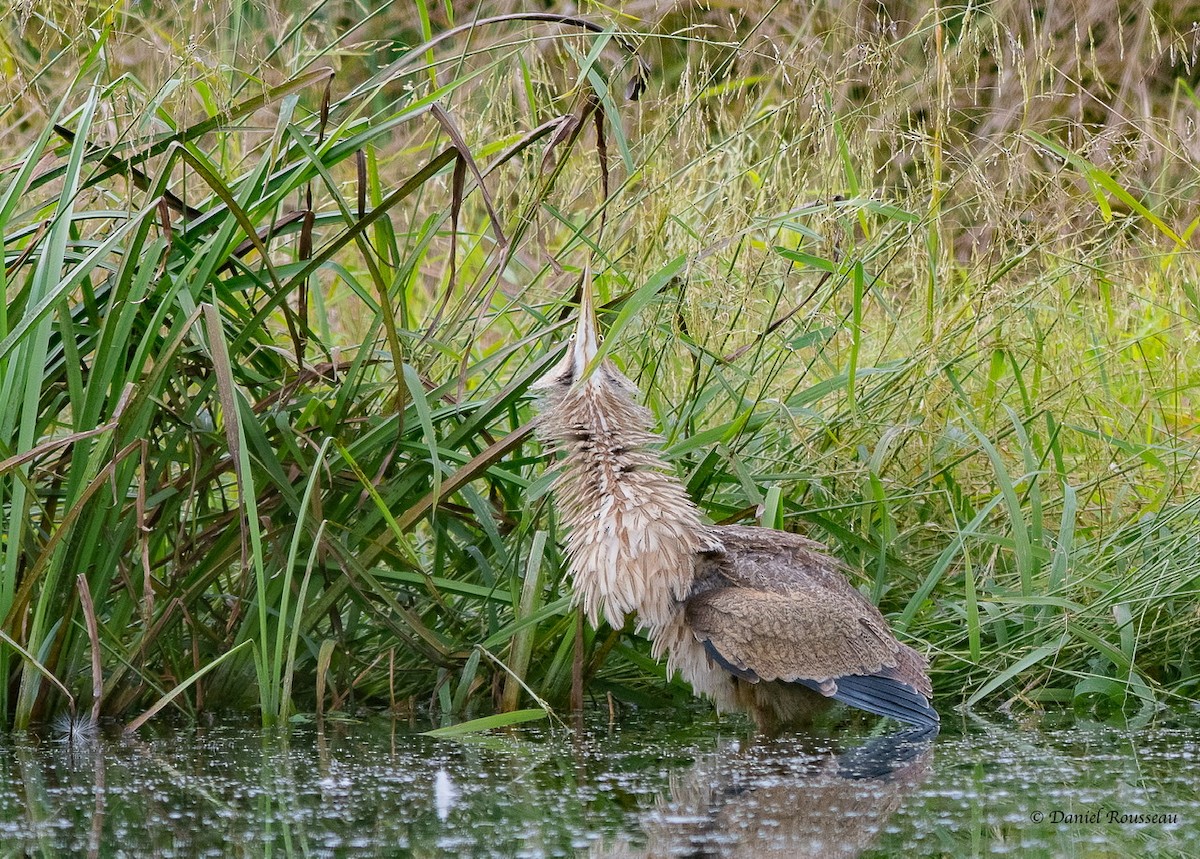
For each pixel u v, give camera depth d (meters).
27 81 11.44
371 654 11.66
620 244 13.46
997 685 10.95
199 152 10.55
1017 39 13.75
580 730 10.52
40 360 9.60
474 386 13.72
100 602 10.27
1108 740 10.01
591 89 12.60
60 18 12.45
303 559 10.91
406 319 12.10
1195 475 12.80
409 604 11.42
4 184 11.05
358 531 10.85
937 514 12.79
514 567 11.04
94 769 9.01
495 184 14.22
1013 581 12.34
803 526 12.37
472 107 13.83
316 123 11.59
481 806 8.15
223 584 11.98
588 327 10.94
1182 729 10.42
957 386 12.12
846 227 11.90
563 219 11.27
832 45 13.55
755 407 11.51
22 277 11.85
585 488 10.84
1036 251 13.38
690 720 10.99
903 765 9.23
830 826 7.70
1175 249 14.59
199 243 10.59
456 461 11.39
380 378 12.95
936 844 7.34
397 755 9.49
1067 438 13.84
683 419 11.84
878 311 14.71
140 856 7.18
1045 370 14.06
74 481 9.86
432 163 10.09
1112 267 15.09
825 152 12.79
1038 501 11.41
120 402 9.37
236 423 9.44
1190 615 11.77
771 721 10.55
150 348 10.55
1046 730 10.45
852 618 10.42
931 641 11.83
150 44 11.62
